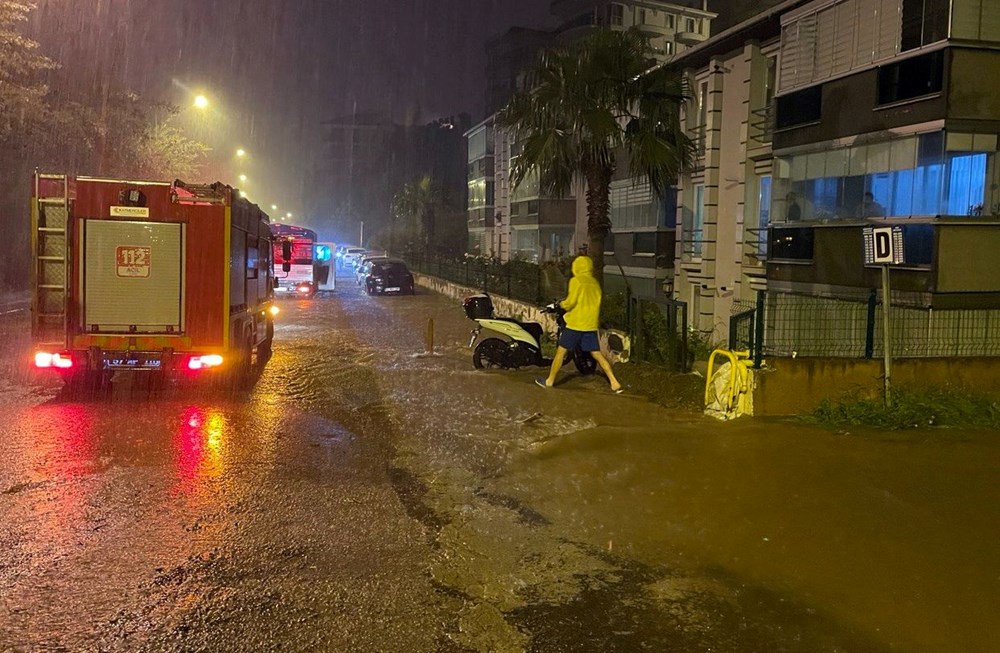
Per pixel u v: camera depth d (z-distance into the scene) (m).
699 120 24.03
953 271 13.69
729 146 22.36
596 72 15.59
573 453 7.52
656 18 55.09
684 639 4.07
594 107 15.56
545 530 5.64
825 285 16.80
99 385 10.66
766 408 8.83
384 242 72.00
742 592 4.63
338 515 5.90
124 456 7.40
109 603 4.37
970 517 5.72
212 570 4.84
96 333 10.16
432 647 3.96
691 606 4.45
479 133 56.53
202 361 10.38
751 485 6.48
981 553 5.11
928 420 8.38
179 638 3.99
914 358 9.09
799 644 4.02
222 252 10.38
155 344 10.27
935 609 4.38
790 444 7.62
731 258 22.39
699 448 7.55
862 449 7.45
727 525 5.67
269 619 4.22
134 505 6.01
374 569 4.92
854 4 16.03
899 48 14.77
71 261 10.07
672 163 16.05
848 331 10.45
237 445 7.91
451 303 28.95
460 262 34.72
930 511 5.84
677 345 11.02
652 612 4.38
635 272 28.09
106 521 5.65
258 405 9.99
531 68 16.16
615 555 5.20
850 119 16.09
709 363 9.22
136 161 35.81
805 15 17.58
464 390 10.62
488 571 4.92
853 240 15.86
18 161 30.52
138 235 10.19
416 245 61.31
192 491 6.39
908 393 8.91
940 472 6.74
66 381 10.49
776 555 5.14
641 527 5.68
